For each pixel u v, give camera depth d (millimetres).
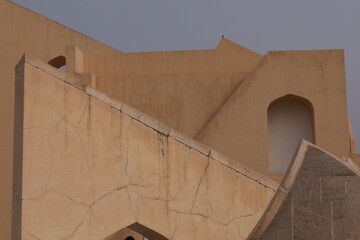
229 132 19062
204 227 9719
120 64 20797
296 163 7117
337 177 6848
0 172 20719
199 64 20953
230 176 10164
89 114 8922
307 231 6812
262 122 19172
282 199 7020
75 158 8695
